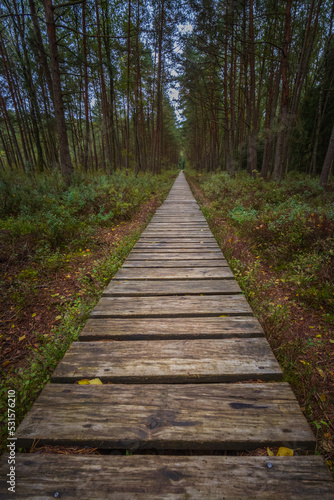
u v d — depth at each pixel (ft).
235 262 15.39
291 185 38.19
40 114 56.29
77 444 5.24
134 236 21.63
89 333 8.75
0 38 54.03
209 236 22.57
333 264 13.80
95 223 24.59
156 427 5.38
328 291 12.21
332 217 18.22
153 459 4.79
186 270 14.67
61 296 12.88
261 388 6.41
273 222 20.62
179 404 5.95
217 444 5.12
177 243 20.47
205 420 5.54
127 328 9.04
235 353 7.68
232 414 5.68
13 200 25.27
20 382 6.93
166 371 6.97
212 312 10.00
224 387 6.45
